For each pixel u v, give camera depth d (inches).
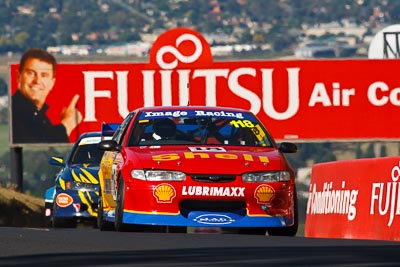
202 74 4628.4
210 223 1828.2
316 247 1435.8
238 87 4633.4
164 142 1968.5
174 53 4640.8
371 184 2037.4
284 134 4640.8
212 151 1898.4
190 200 1836.9
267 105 4628.4
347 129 4650.6
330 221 2237.9
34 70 4660.4
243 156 1881.2
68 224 2596.0
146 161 1862.7
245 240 1574.8
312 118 4640.8
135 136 1983.3
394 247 1428.4
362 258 1286.9
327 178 2281.0
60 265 1240.8
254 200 1843.0
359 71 4655.5
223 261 1272.1
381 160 2000.5
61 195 2588.6
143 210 1845.5
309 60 4635.8
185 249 1422.2
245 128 2000.5
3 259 1302.9
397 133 4658.0
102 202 2110.0
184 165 1846.7
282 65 4630.9
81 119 4660.4
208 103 4633.4
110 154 2069.4
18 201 3939.5
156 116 2015.3
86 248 1438.2
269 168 1862.7
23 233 1694.1
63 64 4662.9
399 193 1920.5
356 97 4655.5
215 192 1833.2
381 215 1983.3
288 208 1868.8
